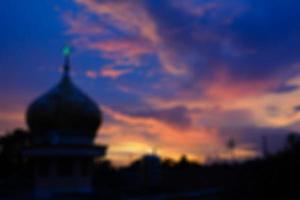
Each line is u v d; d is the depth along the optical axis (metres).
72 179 30.20
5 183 38.12
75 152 30.20
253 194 34.00
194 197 39.28
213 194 41.28
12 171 59.22
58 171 30.02
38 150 29.80
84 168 31.22
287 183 31.28
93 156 31.61
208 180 53.47
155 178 55.94
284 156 33.75
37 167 30.52
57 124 31.64
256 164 36.81
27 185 36.34
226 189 40.50
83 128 32.81
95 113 34.03
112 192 34.97
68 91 33.31
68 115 31.91
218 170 57.22
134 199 33.19
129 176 56.25
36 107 32.47
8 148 60.81
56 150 29.73
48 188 29.56
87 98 34.53
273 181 32.31
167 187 48.41
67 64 35.38
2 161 59.66
